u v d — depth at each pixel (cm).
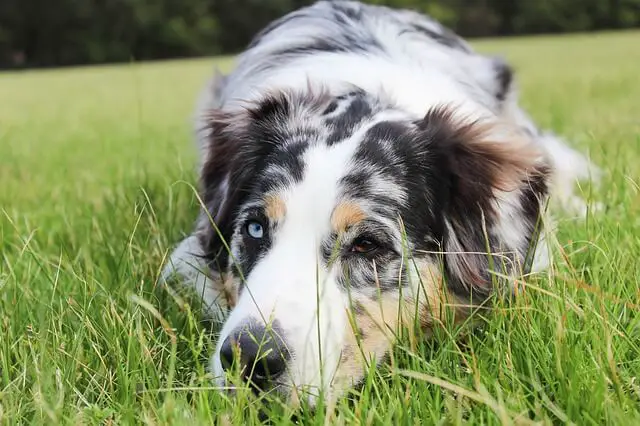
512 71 93
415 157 61
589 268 64
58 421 48
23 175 116
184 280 70
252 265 59
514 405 49
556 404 50
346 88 70
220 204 66
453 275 61
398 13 96
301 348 51
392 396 50
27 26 710
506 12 849
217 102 97
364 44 82
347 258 57
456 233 62
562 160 94
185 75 399
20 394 53
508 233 63
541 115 156
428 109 68
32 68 715
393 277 58
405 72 75
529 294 59
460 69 82
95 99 275
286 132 63
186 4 749
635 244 68
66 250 72
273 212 58
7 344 57
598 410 48
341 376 54
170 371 49
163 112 219
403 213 59
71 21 716
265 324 51
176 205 83
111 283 68
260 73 83
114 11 723
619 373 52
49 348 57
